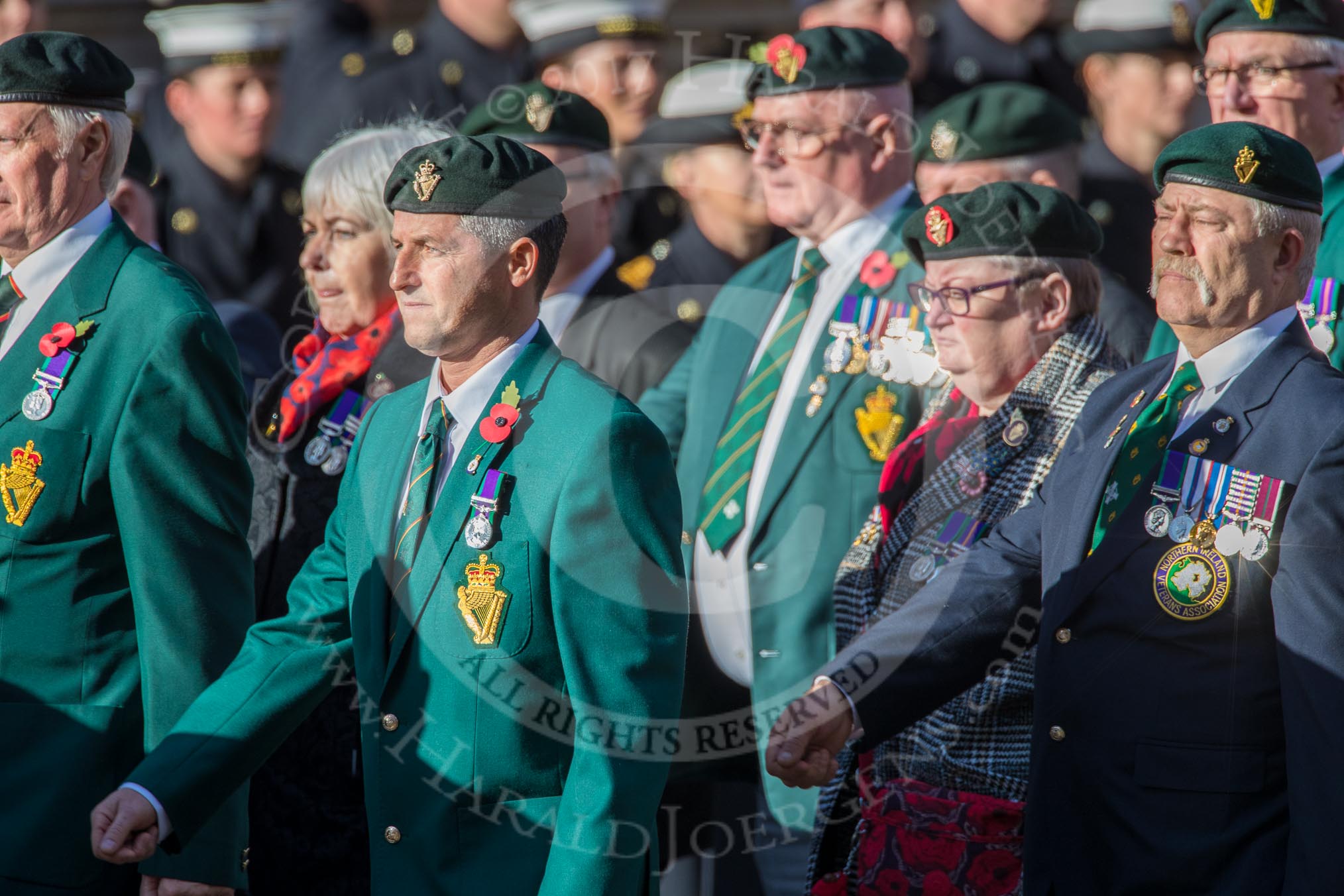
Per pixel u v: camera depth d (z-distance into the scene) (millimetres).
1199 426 10359
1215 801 9906
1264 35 13594
